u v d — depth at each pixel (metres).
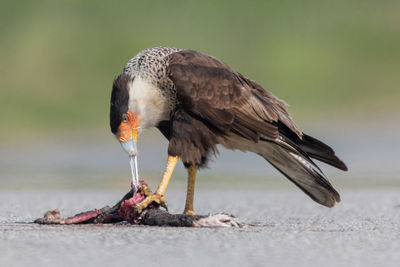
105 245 6.14
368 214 9.26
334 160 8.82
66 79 34.06
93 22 37.59
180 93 8.14
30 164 20.78
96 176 16.88
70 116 31.64
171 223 7.54
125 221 8.07
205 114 8.17
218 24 38.88
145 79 8.19
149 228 7.36
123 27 37.38
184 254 5.75
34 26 37.12
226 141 8.49
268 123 8.38
